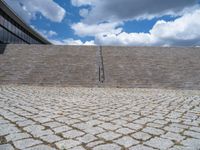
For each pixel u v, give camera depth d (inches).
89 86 445.4
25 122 161.2
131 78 482.6
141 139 129.0
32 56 573.3
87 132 140.3
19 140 123.5
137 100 281.1
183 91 410.0
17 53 584.7
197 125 161.2
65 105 234.5
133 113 200.4
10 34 779.4
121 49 671.8
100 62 560.1
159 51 657.6
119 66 539.8
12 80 450.0
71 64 537.6
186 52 650.2
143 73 506.9
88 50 653.3
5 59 539.2
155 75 499.8
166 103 261.4
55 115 185.6
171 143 123.1
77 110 208.7
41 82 449.7
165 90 419.2
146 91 391.2
